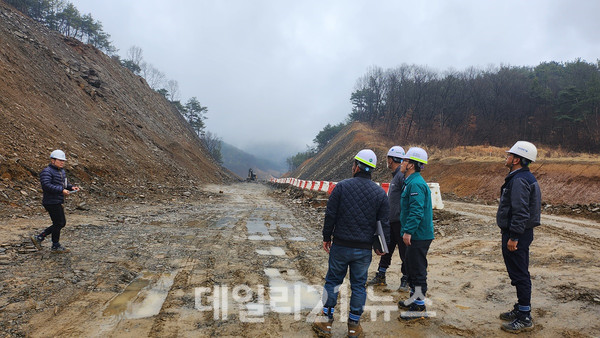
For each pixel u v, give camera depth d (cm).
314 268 552
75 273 463
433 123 7044
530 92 7281
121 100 3309
